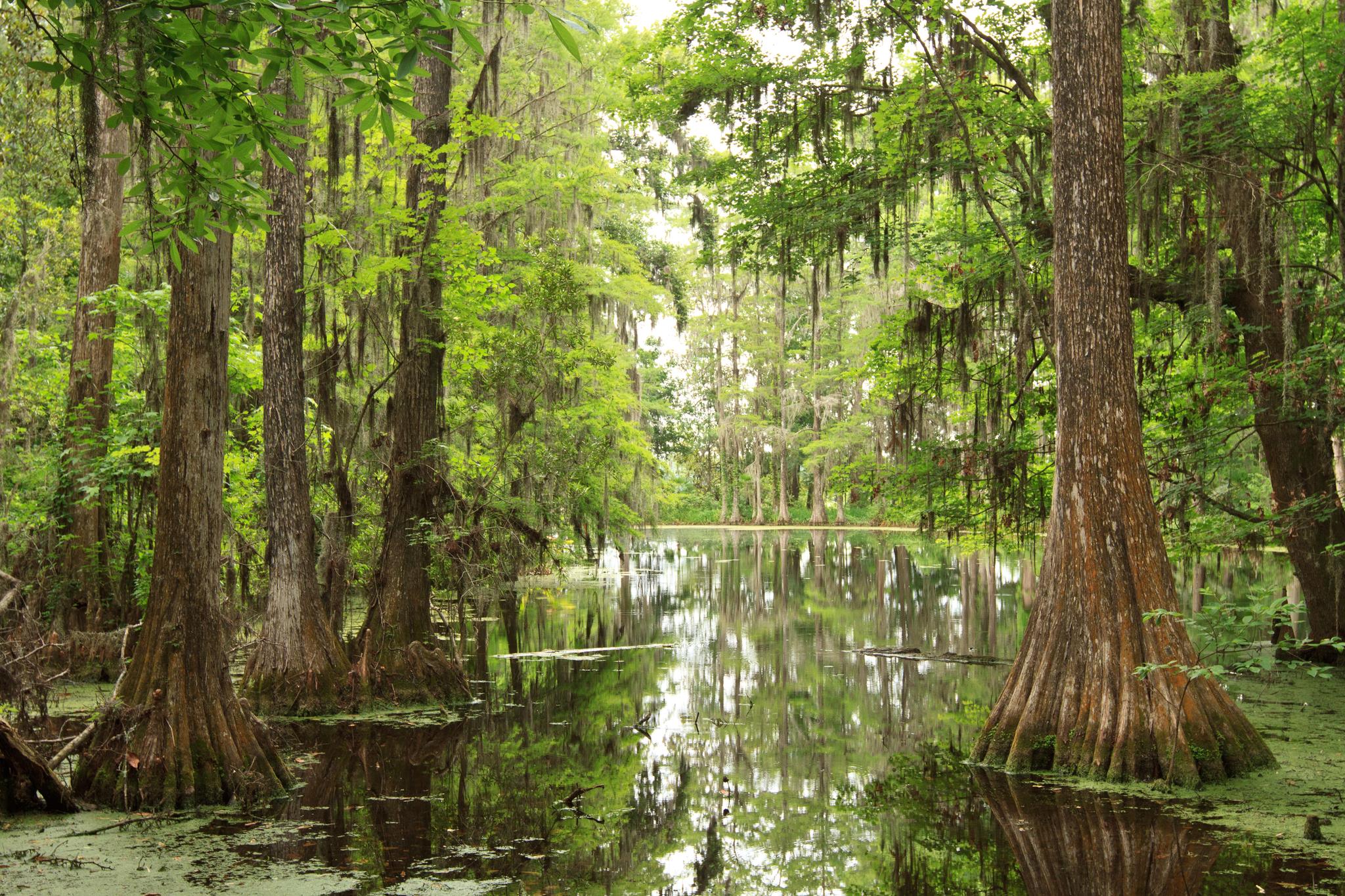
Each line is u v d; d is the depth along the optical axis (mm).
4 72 11969
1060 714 8789
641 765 9461
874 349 17516
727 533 54031
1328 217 13219
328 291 13336
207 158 8367
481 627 17000
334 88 11953
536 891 6133
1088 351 8969
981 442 14477
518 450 15820
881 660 15484
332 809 7867
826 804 8125
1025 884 6191
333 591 13109
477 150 15070
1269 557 27484
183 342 8031
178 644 7941
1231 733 8383
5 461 13781
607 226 30000
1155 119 12328
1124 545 8656
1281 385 12266
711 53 14508
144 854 6637
